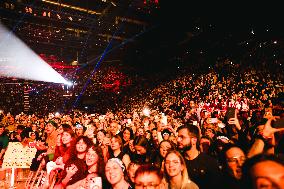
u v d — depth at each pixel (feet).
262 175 5.25
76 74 144.56
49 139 23.53
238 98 45.50
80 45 155.43
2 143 30.25
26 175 32.22
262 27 88.53
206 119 25.12
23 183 28.07
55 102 122.11
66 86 135.23
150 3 157.07
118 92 132.05
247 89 53.83
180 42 143.95
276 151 11.84
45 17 139.23
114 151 19.75
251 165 5.49
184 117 45.16
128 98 119.96
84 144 15.89
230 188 9.92
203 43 123.65
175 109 68.90
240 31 99.40
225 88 62.59
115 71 149.38
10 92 111.75
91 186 14.11
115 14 163.53
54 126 23.79
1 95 109.29
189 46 134.00
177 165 11.19
